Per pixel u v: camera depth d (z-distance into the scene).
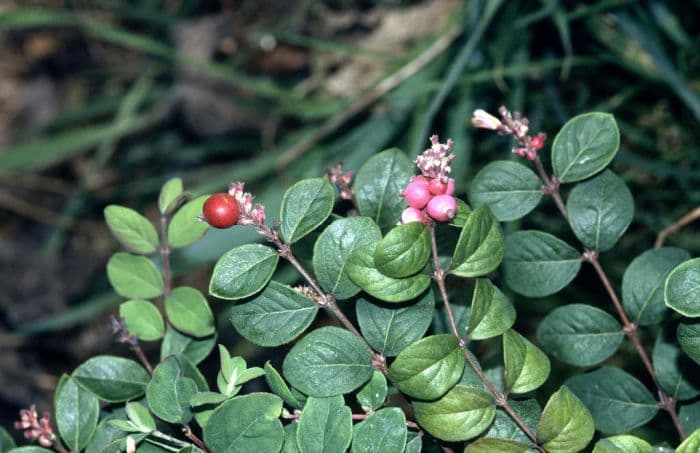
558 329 0.48
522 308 0.68
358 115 0.85
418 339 0.44
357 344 0.44
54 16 0.86
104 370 0.47
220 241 0.66
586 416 0.43
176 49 0.98
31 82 1.09
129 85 1.07
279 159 0.81
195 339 0.48
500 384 0.47
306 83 0.92
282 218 0.44
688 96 0.68
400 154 0.46
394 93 0.77
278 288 0.44
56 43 1.08
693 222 0.71
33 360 0.92
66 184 1.02
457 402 0.43
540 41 0.77
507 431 0.45
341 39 0.94
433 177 0.43
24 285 0.97
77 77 1.08
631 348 0.64
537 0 0.74
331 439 0.43
